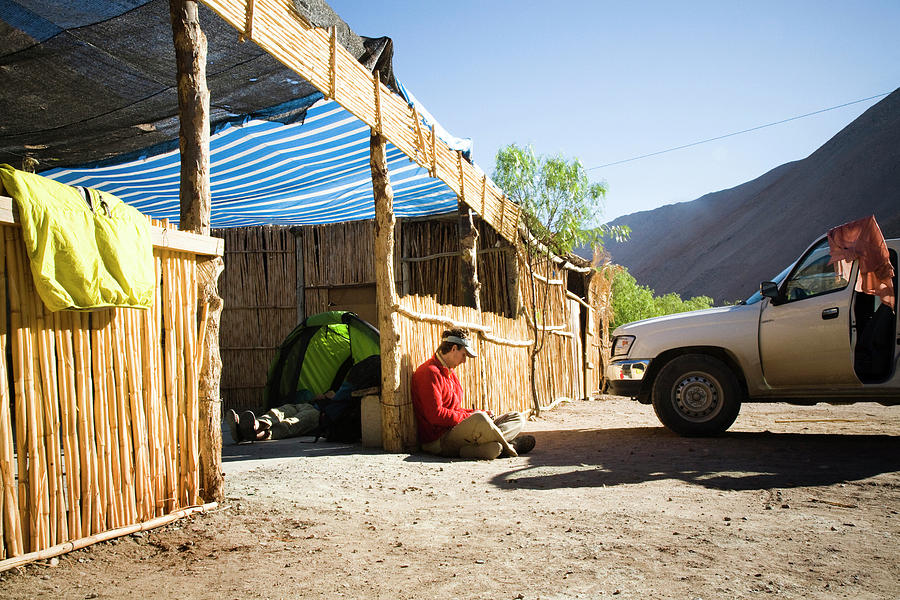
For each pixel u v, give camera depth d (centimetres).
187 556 336
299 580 303
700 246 11038
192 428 410
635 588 290
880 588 289
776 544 356
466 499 469
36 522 313
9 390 307
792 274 758
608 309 1739
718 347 777
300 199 995
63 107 615
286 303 1264
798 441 732
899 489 495
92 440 342
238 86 600
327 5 525
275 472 562
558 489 500
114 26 486
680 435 783
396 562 330
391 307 673
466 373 816
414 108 695
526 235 1095
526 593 285
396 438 675
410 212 1155
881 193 8906
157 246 380
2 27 475
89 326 344
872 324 719
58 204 316
